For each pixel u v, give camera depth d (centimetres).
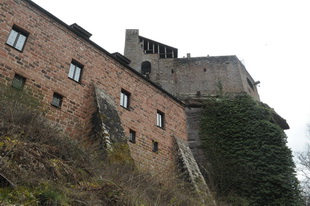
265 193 1556
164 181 867
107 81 1373
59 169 557
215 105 2059
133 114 1449
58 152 646
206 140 1895
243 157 1716
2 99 771
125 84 1484
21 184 438
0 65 952
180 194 872
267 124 1808
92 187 547
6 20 1027
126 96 1484
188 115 2097
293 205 1512
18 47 1053
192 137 1953
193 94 2303
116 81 1430
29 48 1076
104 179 619
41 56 1109
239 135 1830
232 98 2100
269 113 1959
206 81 2400
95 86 1273
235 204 1488
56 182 500
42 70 1091
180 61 2592
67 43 1250
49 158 580
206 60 2547
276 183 1574
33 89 1029
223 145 1822
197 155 1848
